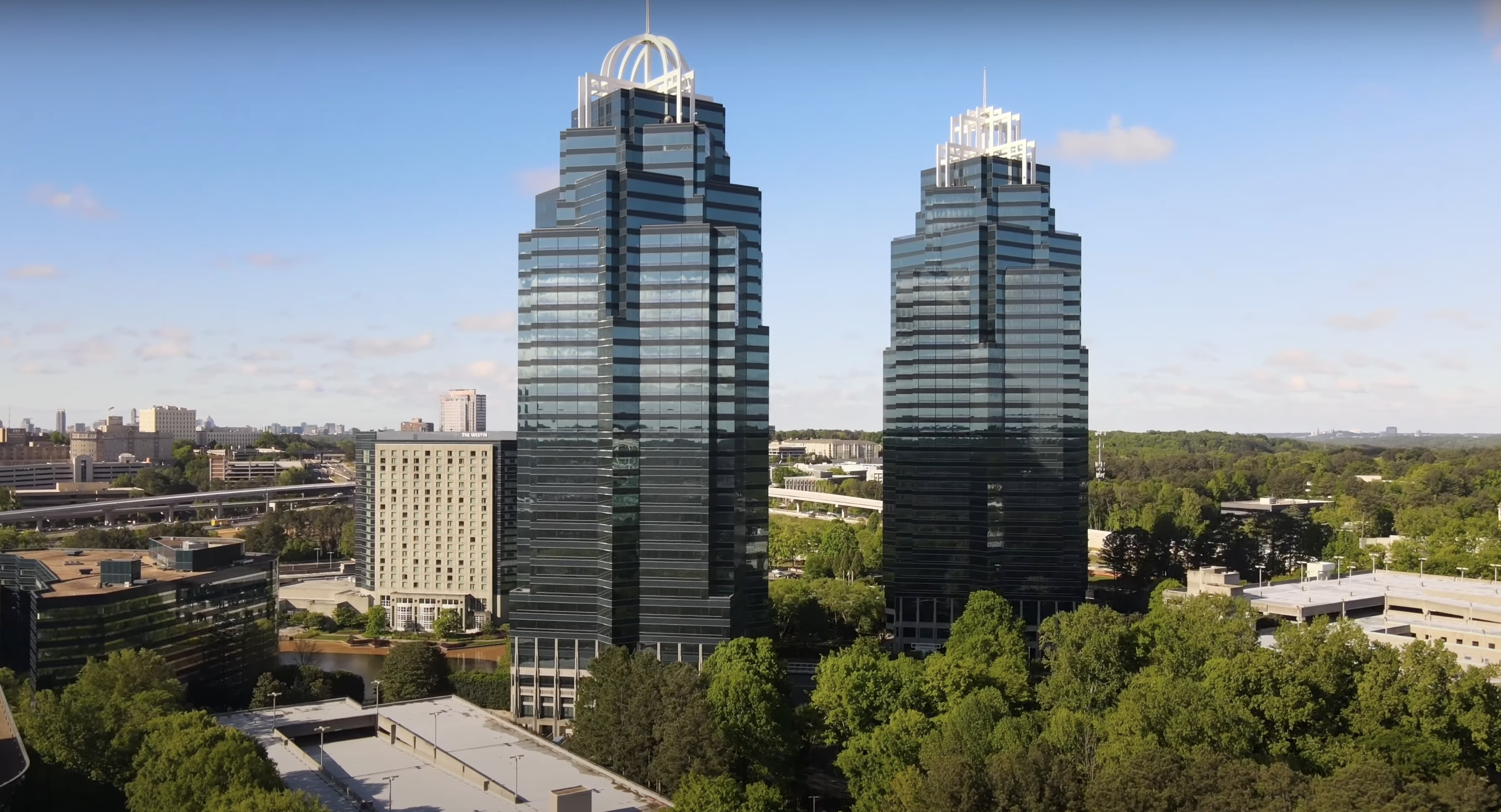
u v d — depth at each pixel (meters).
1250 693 193.75
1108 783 143.38
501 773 197.00
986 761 162.88
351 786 193.00
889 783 162.75
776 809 163.25
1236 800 135.88
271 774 170.62
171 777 165.50
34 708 197.62
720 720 195.62
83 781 181.00
